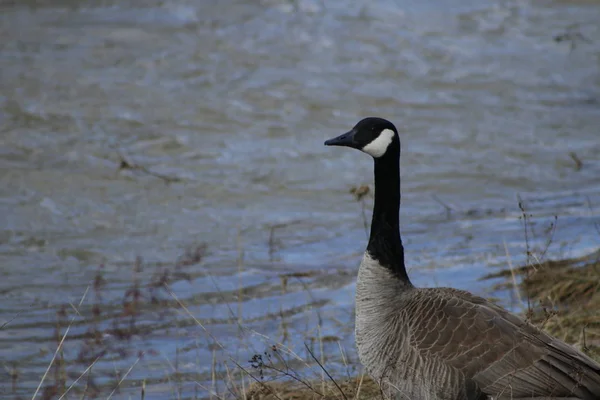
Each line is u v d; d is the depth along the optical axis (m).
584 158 18.48
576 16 27.58
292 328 11.80
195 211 15.95
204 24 25.75
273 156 18.30
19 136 18.73
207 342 11.49
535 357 7.65
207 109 20.45
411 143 19.16
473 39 25.41
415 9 27.45
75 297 12.84
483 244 14.34
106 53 23.53
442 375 7.78
